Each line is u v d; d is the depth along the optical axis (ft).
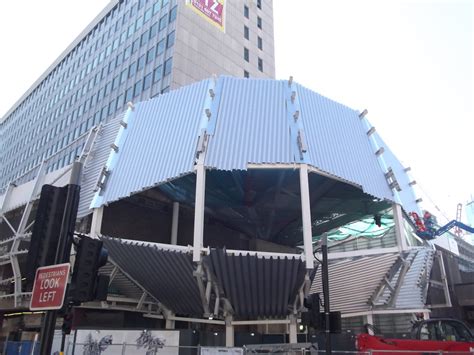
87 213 61.41
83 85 200.85
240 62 159.63
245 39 167.12
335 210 79.00
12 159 270.87
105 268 65.46
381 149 66.74
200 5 152.97
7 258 87.04
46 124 231.09
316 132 60.59
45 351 15.07
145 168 60.54
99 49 198.29
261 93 63.36
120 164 64.39
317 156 57.57
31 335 83.56
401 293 75.10
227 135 57.98
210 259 52.65
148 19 164.76
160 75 141.18
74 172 18.28
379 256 59.00
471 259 184.24
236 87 63.98
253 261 52.80
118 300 71.51
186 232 80.28
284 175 65.10
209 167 54.54
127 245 56.08
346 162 60.90
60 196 17.71
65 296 16.16
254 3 180.86
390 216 79.92
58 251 16.75
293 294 59.00
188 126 61.21
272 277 55.26
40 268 16.47
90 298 16.71
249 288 57.52
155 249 54.49
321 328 32.76
